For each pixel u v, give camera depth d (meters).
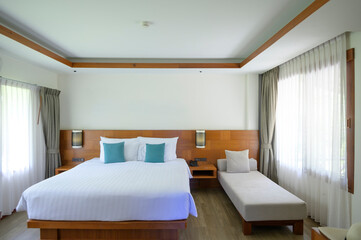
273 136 4.17
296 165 3.39
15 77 3.40
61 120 4.49
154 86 4.55
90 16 2.35
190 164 4.25
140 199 2.42
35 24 2.55
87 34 2.86
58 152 4.27
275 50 2.92
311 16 1.93
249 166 4.11
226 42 3.18
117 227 2.41
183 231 2.75
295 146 3.44
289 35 2.39
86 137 4.45
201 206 3.54
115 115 4.55
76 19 2.42
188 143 4.48
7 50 2.95
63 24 2.55
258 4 2.12
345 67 2.42
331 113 2.65
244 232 2.68
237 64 3.96
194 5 2.12
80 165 3.66
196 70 4.15
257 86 4.49
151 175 3.05
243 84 4.55
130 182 2.73
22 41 2.69
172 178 2.91
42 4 2.10
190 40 3.09
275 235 2.66
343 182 2.46
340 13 1.87
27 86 3.58
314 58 2.96
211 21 2.49
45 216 2.42
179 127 4.55
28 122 3.63
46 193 2.45
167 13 2.29
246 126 4.55
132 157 4.07
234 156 4.08
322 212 2.82
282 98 3.84
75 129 4.48
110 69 4.07
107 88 4.54
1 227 2.84
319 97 2.85
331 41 2.62
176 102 4.56
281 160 3.89
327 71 2.70
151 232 2.48
